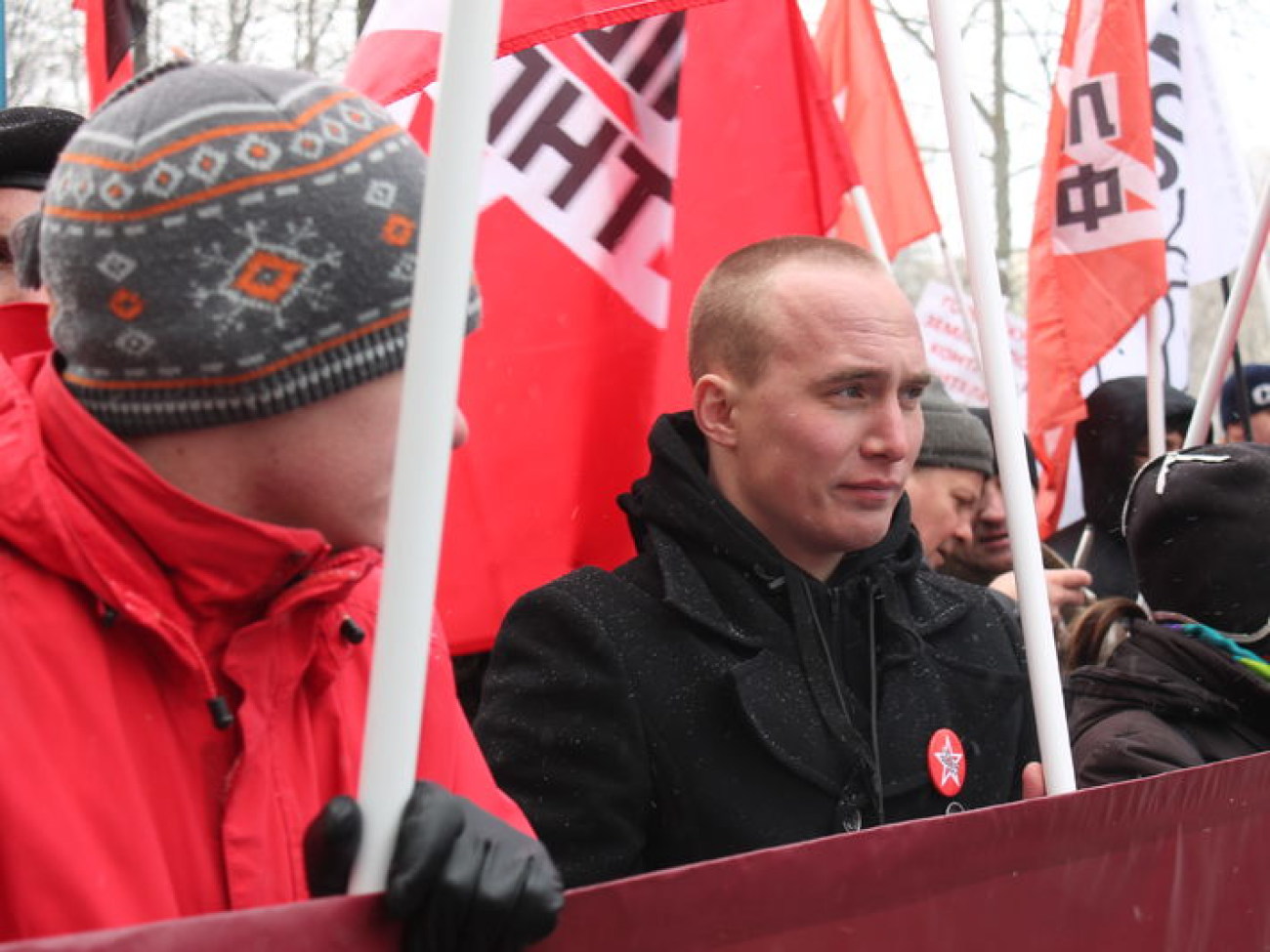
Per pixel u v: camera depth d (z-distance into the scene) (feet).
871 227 10.03
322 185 4.17
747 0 9.98
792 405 6.68
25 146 7.67
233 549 4.17
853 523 6.70
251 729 4.25
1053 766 5.82
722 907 4.06
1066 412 12.58
